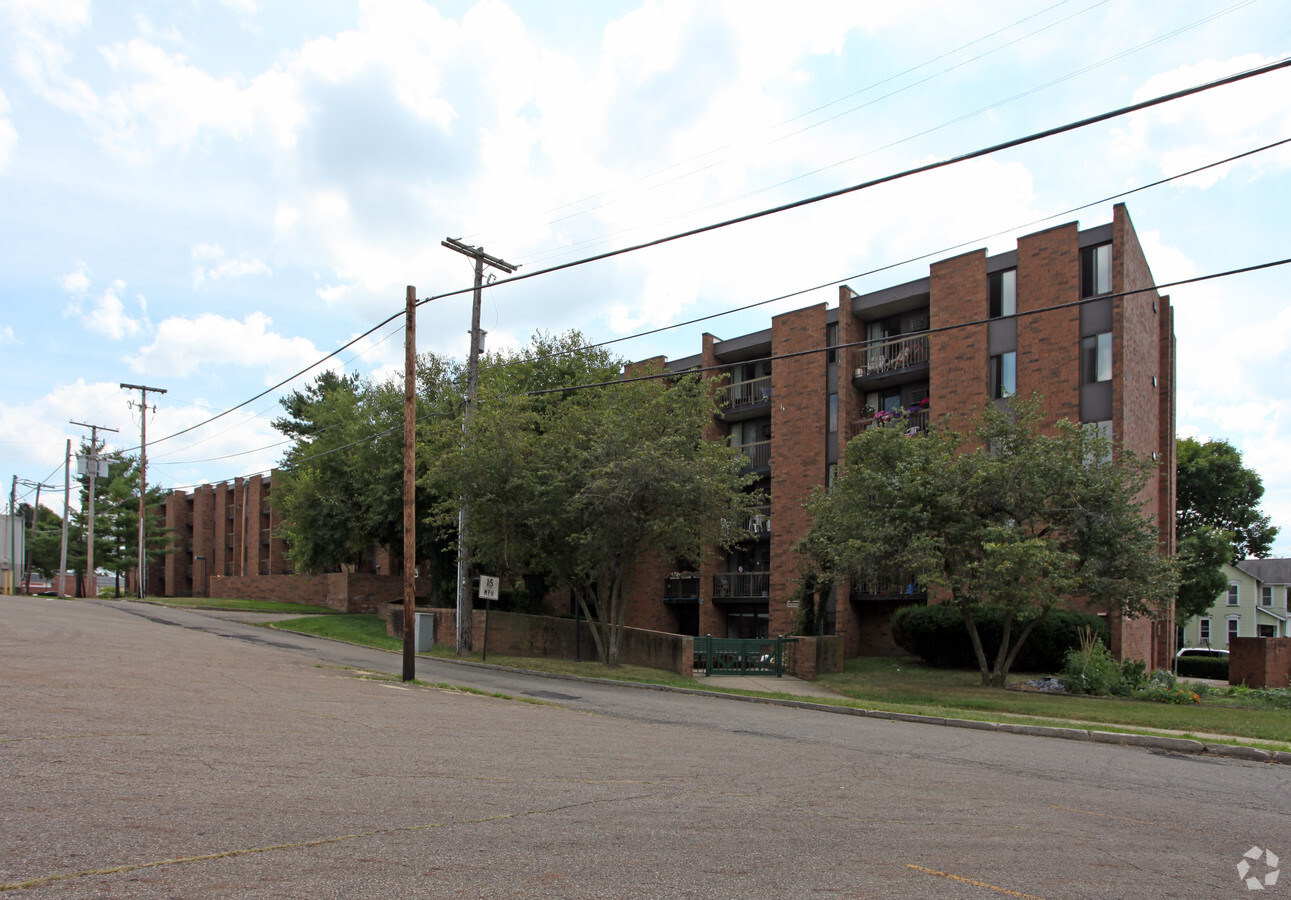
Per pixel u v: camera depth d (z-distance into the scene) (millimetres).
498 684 18078
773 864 5051
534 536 23094
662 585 35625
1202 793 8875
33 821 4664
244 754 7000
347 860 4453
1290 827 7199
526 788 6766
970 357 27594
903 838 5969
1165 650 29641
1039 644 23391
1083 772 10008
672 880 4582
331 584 41969
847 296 30844
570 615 37312
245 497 60062
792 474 31656
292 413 55281
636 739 10484
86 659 13133
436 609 27234
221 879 3996
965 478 20406
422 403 31984
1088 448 20594
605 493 20500
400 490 30672
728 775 8211
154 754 6625
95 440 59250
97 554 60906
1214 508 45781
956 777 9039
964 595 20516
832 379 31391
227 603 42719
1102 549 19562
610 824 5766
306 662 17953
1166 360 31328
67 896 3631
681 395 23938
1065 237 26031
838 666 25453
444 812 5703
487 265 25609
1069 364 25609
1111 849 6027
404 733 9102
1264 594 60656
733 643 24016
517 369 33406
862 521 20938
